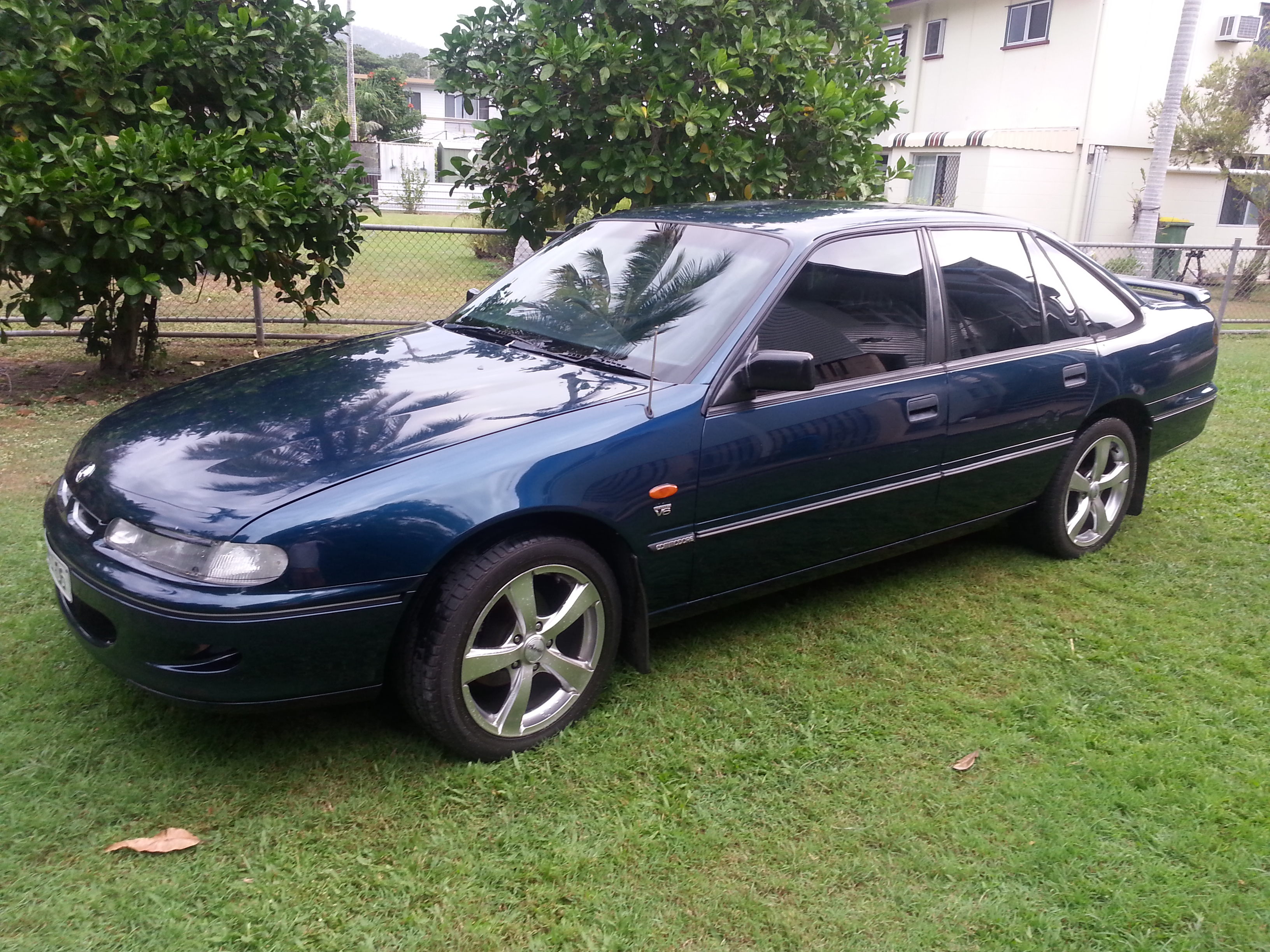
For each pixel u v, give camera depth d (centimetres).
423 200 3100
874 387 361
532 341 366
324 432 292
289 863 249
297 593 254
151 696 269
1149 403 475
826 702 335
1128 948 231
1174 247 1144
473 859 254
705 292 353
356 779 284
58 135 625
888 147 2048
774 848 261
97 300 671
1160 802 284
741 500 330
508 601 288
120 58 621
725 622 395
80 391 705
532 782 286
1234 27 1739
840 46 813
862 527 374
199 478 271
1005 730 321
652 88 691
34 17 609
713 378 323
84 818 262
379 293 1159
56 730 299
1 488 499
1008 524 483
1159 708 337
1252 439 686
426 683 277
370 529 261
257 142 675
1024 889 249
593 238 420
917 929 235
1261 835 270
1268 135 1703
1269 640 389
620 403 310
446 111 4934
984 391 397
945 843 265
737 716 324
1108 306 471
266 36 690
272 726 309
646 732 313
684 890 246
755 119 760
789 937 232
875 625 396
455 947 226
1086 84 1708
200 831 261
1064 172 1758
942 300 394
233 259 638
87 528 281
